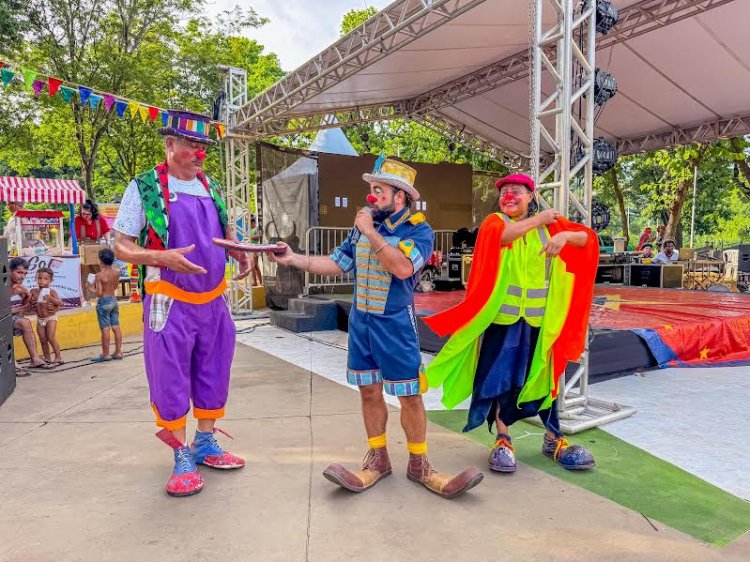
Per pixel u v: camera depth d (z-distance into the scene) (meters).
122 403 4.42
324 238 10.27
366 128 21.31
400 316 2.62
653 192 21.69
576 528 2.39
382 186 2.58
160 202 2.73
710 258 15.85
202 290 2.85
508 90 10.45
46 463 3.15
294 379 5.18
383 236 2.58
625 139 12.64
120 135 15.95
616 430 3.70
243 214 10.26
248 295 10.26
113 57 13.65
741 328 5.91
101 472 3.02
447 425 3.86
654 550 2.21
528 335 3.03
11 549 2.21
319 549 2.21
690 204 31.28
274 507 2.58
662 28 7.81
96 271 9.05
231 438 3.45
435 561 2.13
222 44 15.96
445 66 9.22
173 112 2.76
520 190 3.03
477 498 2.68
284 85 8.55
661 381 4.94
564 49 3.83
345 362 5.96
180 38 14.91
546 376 3.10
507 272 3.00
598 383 4.87
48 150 17.73
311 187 10.20
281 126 10.52
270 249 2.72
